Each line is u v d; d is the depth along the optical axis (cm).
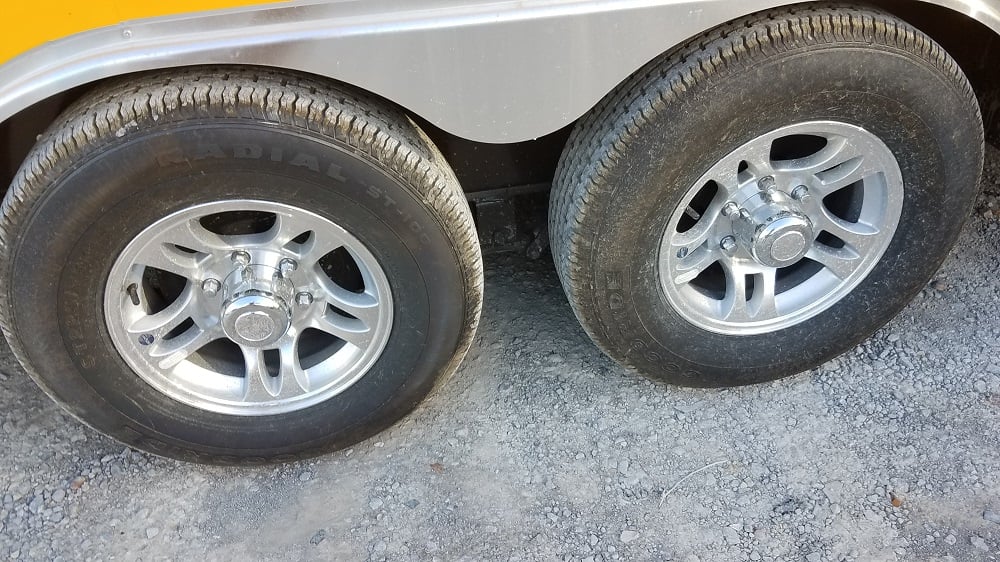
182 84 178
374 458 250
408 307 219
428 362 231
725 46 192
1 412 262
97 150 177
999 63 264
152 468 248
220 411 232
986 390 264
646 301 234
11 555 225
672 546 224
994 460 243
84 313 203
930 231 244
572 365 278
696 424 258
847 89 202
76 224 186
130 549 227
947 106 213
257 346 223
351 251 210
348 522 233
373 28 172
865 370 273
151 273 232
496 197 267
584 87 188
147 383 223
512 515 233
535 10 176
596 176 206
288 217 200
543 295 305
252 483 244
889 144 220
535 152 254
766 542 224
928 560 218
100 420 227
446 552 224
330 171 188
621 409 263
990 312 290
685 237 229
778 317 254
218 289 214
